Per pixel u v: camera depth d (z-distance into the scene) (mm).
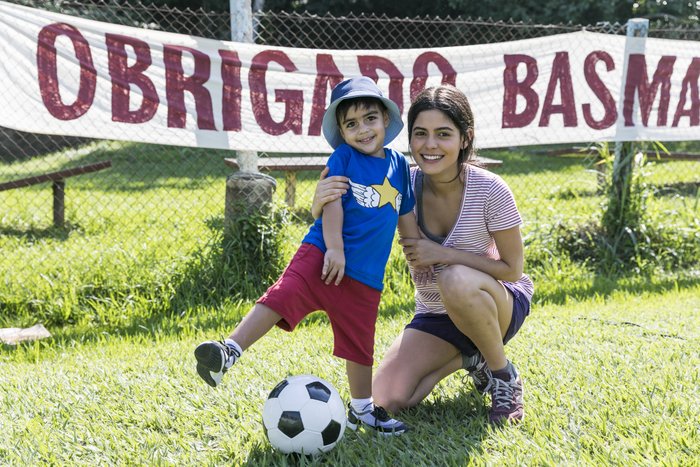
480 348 2916
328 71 5371
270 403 2598
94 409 3115
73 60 4766
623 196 6293
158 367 3688
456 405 3129
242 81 5184
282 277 2656
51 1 5988
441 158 2814
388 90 5559
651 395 3123
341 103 2768
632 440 2643
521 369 3525
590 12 17344
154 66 4965
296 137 5363
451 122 2779
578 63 6027
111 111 4895
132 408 3107
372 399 2914
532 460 2516
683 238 6379
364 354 2750
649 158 9594
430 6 18297
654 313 4680
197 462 2613
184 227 7152
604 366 3525
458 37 17859
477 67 5754
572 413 2945
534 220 6523
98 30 4809
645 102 6270
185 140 5094
